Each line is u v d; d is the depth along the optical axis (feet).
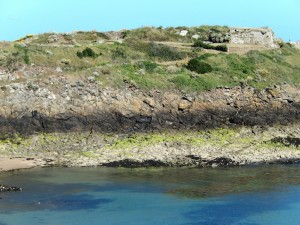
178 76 218.59
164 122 193.26
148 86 206.39
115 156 163.32
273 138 190.08
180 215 110.93
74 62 232.32
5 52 222.69
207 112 202.08
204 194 126.93
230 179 141.38
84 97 192.13
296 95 224.74
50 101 186.91
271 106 212.23
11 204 116.16
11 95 185.16
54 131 179.83
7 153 162.91
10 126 176.65
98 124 185.68
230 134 191.01
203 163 159.43
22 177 139.54
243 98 212.23
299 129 201.87
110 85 201.87
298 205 119.24
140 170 149.89
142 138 180.96
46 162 156.25
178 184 135.54
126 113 191.42
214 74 231.71
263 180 140.77
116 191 128.06
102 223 104.94
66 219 107.04
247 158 166.40
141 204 118.01
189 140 181.57
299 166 157.99
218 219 108.99
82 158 160.76
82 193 125.80
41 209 113.19
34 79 198.08
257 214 112.47
